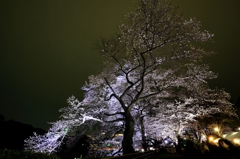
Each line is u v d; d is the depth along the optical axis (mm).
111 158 8906
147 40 19609
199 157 10383
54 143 19906
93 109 25109
